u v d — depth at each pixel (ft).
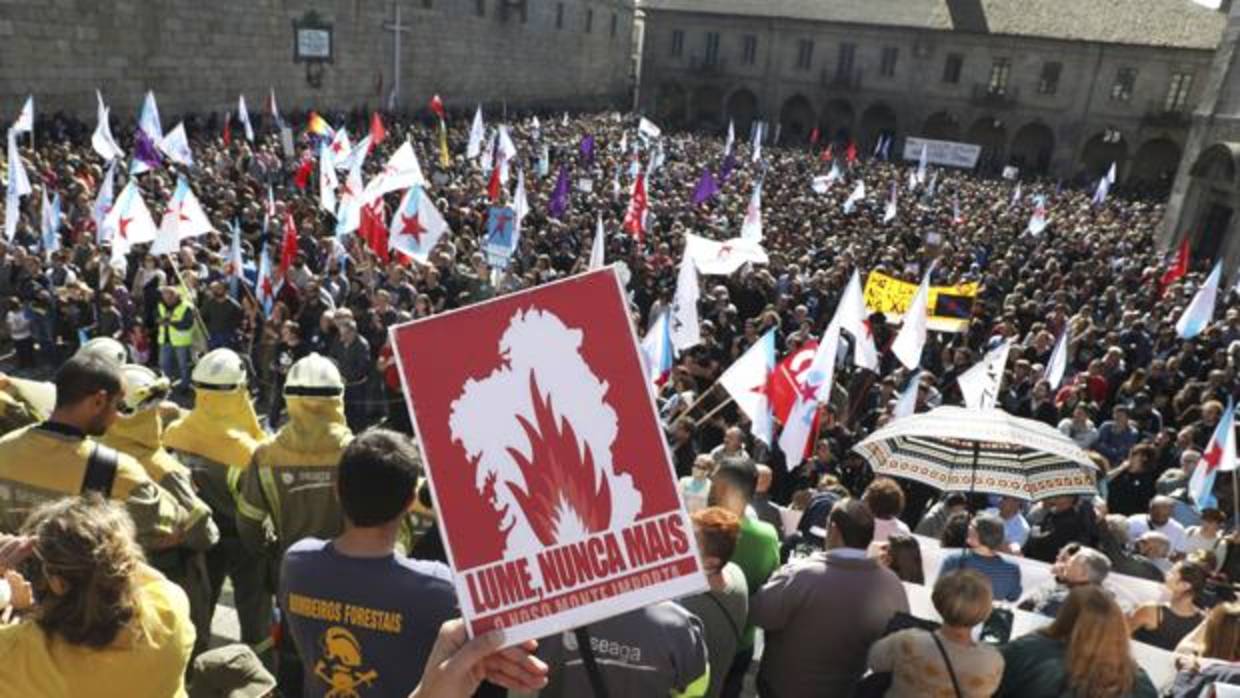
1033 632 11.19
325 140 71.87
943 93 191.52
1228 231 81.25
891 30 192.95
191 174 61.26
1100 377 35.42
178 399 35.99
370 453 7.57
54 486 9.80
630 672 8.91
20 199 48.47
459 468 5.51
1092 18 180.96
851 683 11.68
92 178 55.88
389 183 40.27
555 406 5.50
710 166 108.58
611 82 222.48
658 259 49.90
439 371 5.56
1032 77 183.93
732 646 11.22
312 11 117.60
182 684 7.04
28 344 37.91
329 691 7.68
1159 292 59.11
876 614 11.58
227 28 104.12
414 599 7.50
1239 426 30.07
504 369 5.54
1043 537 20.83
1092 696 10.22
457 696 5.28
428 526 12.89
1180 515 24.30
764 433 25.02
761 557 13.56
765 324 36.35
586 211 68.03
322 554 7.80
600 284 5.54
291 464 11.95
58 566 6.23
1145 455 27.76
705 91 215.92
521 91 179.42
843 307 29.89
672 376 31.68
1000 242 75.61
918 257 63.46
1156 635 15.19
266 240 44.47
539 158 88.43
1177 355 39.32
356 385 31.45
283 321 34.50
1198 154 91.50
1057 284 56.03
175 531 10.87
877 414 30.17
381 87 135.44
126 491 10.12
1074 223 93.30
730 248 40.91
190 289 36.60
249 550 12.76
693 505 18.06
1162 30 174.50
